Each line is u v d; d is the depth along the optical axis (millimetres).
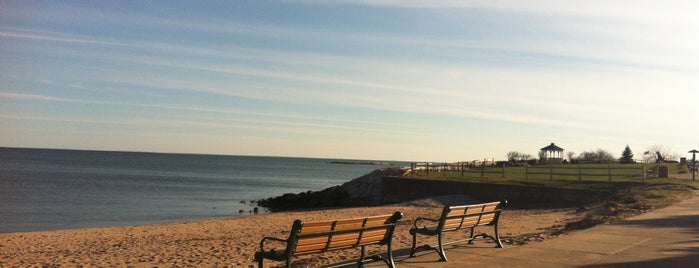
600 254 10438
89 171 112812
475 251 10945
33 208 41656
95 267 12938
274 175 138375
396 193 44031
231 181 97562
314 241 7820
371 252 12414
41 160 177375
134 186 71375
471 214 10695
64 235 21562
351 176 150625
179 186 75438
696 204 21047
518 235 14898
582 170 47219
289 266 7574
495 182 36812
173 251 15438
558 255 10375
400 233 17078
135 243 18406
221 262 12875
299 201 50312
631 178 37250
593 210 22719
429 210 30734
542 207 30641
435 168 53406
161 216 38219
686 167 54500
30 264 13602
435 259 10148
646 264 9484
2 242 19125
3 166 120562
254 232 21125
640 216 16859
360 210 32844
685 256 10172
